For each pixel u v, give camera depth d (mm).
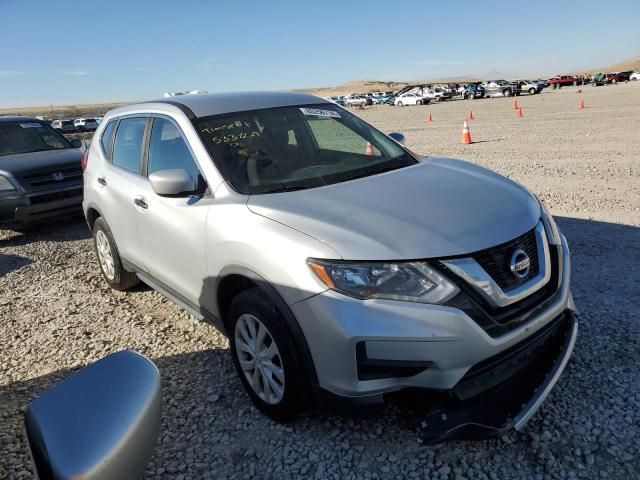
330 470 2768
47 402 1507
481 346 2535
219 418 3273
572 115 22734
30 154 8562
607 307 4250
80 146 9617
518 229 2846
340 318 2555
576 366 3492
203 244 3387
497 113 28484
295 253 2736
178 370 3865
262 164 3590
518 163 11172
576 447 2803
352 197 3096
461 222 2766
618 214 6816
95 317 4941
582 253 5477
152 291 5473
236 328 3268
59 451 1371
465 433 2568
